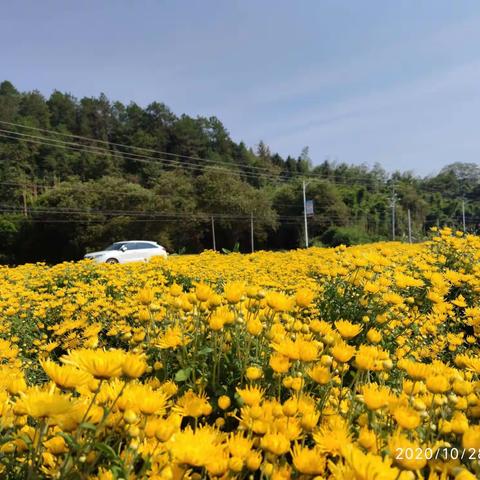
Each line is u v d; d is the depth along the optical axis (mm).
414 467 982
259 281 5328
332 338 1919
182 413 1458
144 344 2295
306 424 1349
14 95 76688
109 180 42500
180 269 7449
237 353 2066
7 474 1228
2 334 4871
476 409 1647
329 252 10430
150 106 77938
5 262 41938
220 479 1073
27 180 56750
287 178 76000
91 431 1184
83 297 5688
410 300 3760
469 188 90000
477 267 4988
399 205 67688
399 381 2336
